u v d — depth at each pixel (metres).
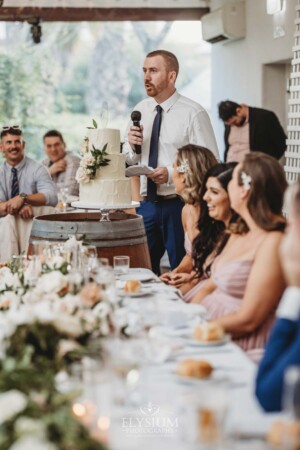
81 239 4.34
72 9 9.67
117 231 5.32
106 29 15.45
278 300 3.31
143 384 2.33
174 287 4.40
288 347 2.32
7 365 2.26
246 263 3.57
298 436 1.81
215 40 9.67
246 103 9.24
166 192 6.14
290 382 1.81
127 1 9.72
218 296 3.68
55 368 2.44
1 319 2.71
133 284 3.96
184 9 9.88
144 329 2.93
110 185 5.56
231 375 2.57
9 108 13.62
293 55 7.53
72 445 1.89
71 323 2.55
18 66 13.59
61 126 15.20
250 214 3.46
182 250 6.18
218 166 4.09
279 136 8.16
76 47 15.43
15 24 13.45
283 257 2.28
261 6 8.59
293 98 7.37
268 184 3.39
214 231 4.32
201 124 6.21
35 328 2.50
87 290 3.09
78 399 2.20
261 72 8.69
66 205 8.08
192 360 2.54
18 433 1.91
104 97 15.63
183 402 2.05
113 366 2.28
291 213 2.25
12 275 3.71
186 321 3.25
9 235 6.92
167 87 6.19
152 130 6.27
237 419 2.19
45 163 9.36
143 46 14.61
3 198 7.23
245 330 3.30
